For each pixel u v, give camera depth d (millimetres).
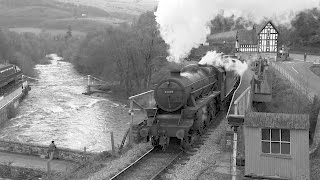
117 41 60188
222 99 26219
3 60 67562
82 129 34656
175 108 19391
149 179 15617
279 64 37125
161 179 15500
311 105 20984
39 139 31297
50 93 56875
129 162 18047
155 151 19516
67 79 71812
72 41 128625
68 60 109312
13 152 23500
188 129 18500
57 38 141875
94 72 73000
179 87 19156
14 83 49375
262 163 15680
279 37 49906
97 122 37719
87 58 74312
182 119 19141
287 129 15367
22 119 39781
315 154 17891
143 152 19438
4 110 39062
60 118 39875
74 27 174000
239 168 17047
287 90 24938
